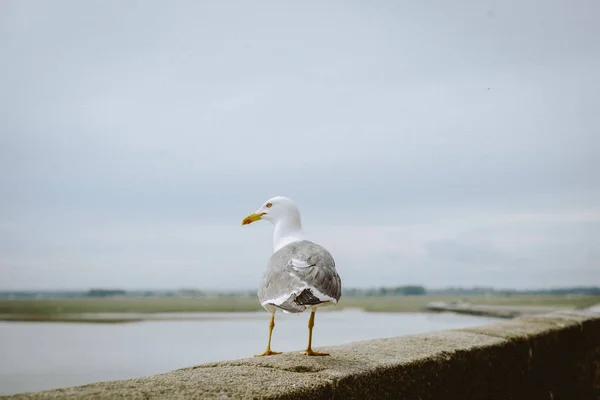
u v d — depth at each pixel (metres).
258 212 6.33
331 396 4.10
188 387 3.60
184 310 95.50
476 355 5.95
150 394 3.38
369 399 4.49
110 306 116.12
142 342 28.84
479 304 93.44
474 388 5.90
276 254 5.43
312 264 5.06
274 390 3.72
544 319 9.48
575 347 8.95
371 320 55.66
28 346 27.16
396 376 4.80
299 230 6.25
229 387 3.67
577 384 9.00
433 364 5.25
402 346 5.78
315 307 5.19
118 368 18.34
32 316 69.88
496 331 7.36
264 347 22.92
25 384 15.27
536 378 7.39
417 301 152.00
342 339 26.95
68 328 44.84
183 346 25.27
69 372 17.62
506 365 6.56
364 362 4.80
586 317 10.12
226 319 61.56
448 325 43.31
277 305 4.93
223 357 20.23
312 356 5.00
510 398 6.64
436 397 5.28
